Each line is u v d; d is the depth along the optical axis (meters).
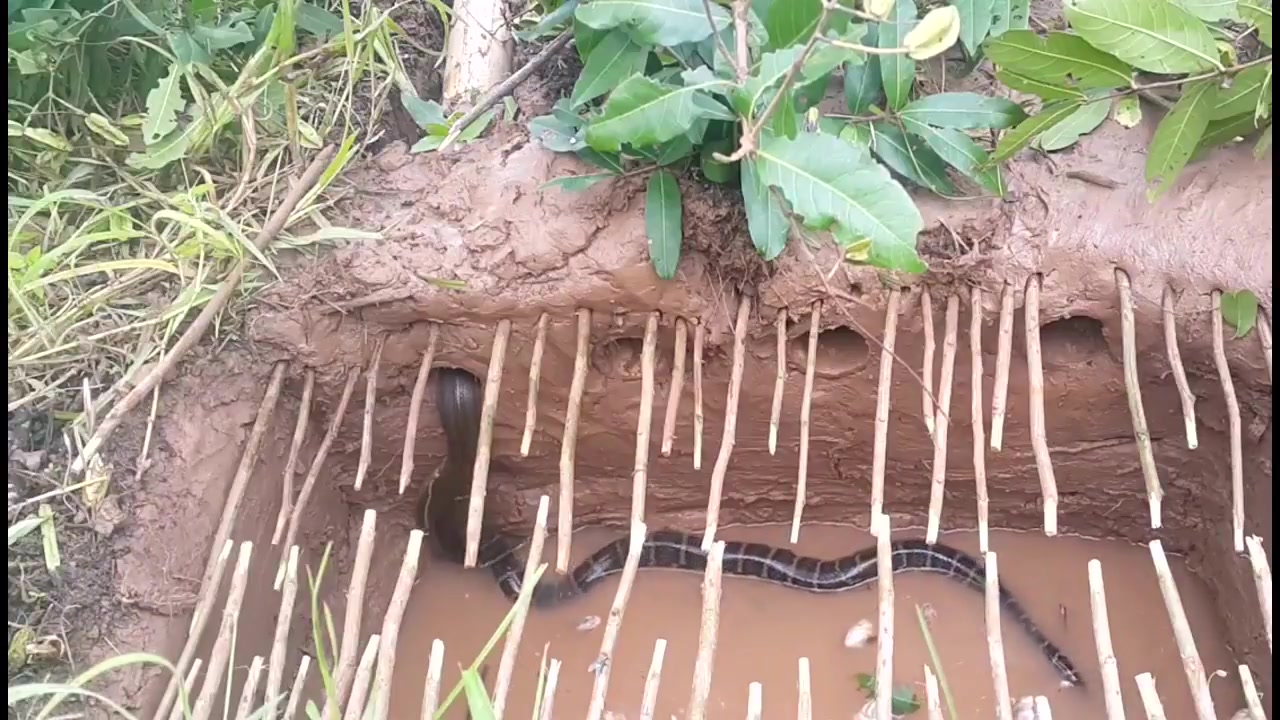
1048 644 1.20
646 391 1.04
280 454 1.11
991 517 1.30
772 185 0.86
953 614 1.25
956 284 1.02
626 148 1.00
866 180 0.82
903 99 0.97
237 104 1.04
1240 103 0.92
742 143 0.82
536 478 1.29
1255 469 1.06
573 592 1.28
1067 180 1.01
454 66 1.19
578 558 1.33
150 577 0.94
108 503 0.95
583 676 1.22
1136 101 0.99
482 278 1.05
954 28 0.70
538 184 1.05
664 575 1.30
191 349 1.04
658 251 1.00
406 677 1.22
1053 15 1.12
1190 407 0.95
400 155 1.11
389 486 1.26
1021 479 1.23
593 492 1.30
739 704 1.19
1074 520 1.29
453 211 1.06
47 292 1.01
